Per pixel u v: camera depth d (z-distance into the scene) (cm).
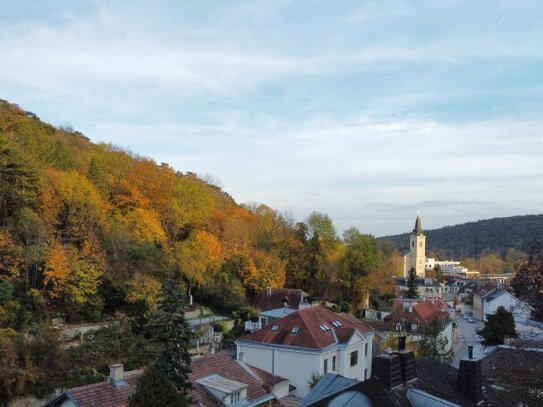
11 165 5594
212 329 6550
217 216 9188
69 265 5388
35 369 3978
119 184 7588
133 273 6062
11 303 4744
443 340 4778
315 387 2408
